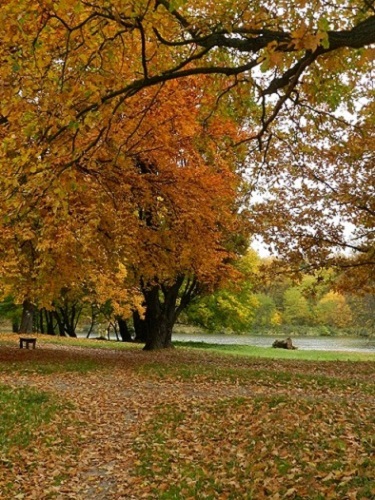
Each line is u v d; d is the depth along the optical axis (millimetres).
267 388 13727
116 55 7512
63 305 42469
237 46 6465
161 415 10922
